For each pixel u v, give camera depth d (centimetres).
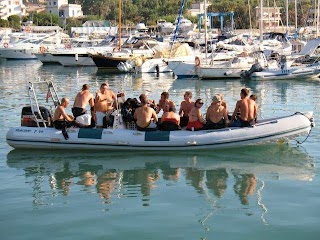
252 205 948
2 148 1406
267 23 6644
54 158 1298
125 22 10919
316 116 1819
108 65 4169
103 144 1325
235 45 4147
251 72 3078
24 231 843
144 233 827
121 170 1192
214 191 1035
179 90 2758
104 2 13675
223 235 815
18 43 5569
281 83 2919
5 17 12344
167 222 871
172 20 10794
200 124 1330
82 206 955
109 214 912
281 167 1197
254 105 1336
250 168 1194
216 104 1324
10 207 954
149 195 1016
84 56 4625
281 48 4116
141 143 1311
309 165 1209
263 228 840
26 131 1359
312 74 3078
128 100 1385
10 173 1180
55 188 1068
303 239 799
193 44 5016
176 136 1307
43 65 4841
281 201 966
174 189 1052
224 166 1211
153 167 1214
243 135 1308
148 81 3266
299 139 1449
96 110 1383
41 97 2520
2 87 3034
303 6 7744
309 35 4606
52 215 910
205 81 3139
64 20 12175
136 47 4556
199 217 891
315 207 930
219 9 9675
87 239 807
